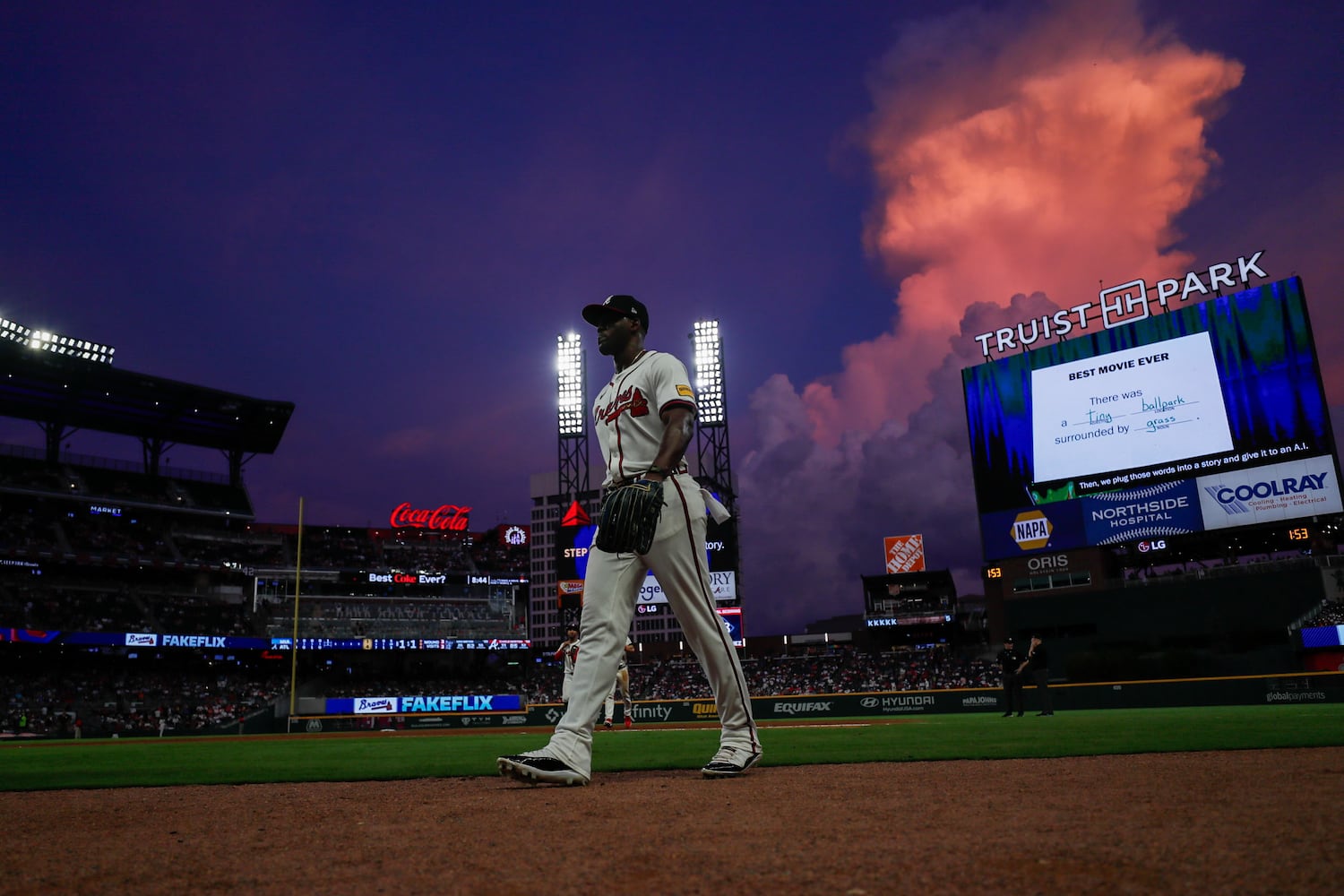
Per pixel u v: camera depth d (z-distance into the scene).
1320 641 32.81
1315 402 33.44
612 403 5.48
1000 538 39.97
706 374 55.56
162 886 2.43
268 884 2.42
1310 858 2.21
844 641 82.12
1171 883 2.04
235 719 45.00
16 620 44.28
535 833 3.09
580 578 51.00
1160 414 36.78
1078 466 38.53
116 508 52.94
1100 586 38.72
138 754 10.43
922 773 4.84
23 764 8.41
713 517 5.35
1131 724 11.21
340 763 7.68
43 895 2.34
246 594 56.69
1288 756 5.20
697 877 2.30
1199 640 36.62
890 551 70.81
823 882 2.20
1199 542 38.50
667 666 56.25
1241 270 36.28
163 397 53.72
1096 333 38.75
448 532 72.12
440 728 41.53
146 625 48.69
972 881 2.14
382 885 2.35
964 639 66.06
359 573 59.41
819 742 8.59
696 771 5.79
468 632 58.94
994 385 41.12
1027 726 11.98
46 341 47.66
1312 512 33.12
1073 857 2.34
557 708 40.91
